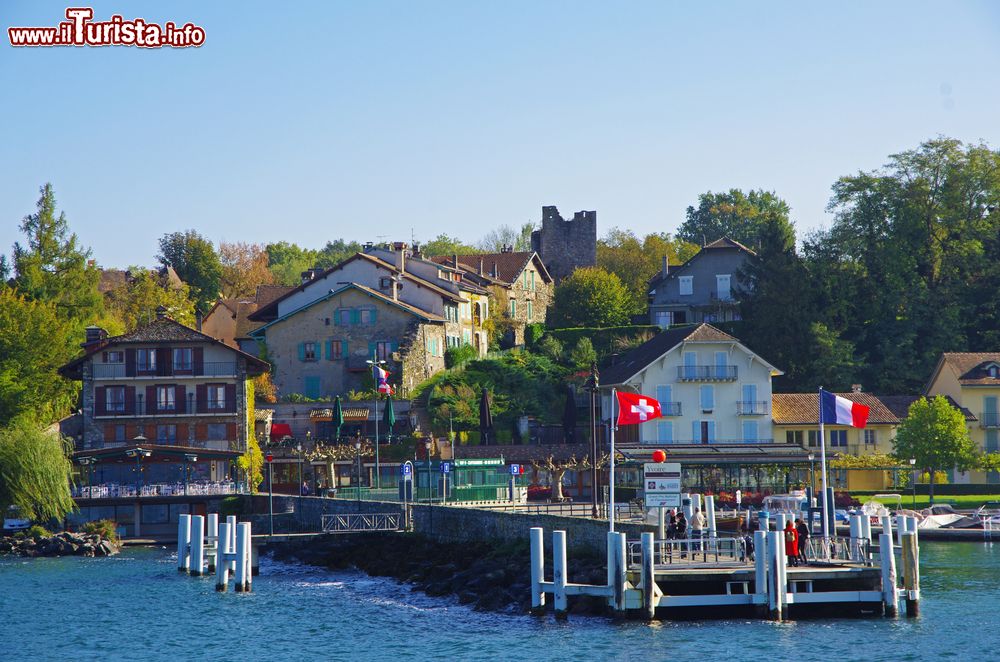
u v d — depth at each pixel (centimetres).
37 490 7825
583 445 9688
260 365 9756
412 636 4694
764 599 4531
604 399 10169
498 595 5203
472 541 6556
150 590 6059
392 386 10531
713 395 9700
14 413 9494
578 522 5531
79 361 9612
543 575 4844
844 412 5266
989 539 7369
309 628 4959
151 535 8538
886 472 9319
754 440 9681
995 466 9088
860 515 5022
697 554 5050
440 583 5697
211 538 6794
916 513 7769
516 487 8469
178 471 9062
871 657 4103
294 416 10381
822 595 4578
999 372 9988
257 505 8544
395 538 7175
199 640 4791
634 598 4547
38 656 4578
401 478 8550
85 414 9569
